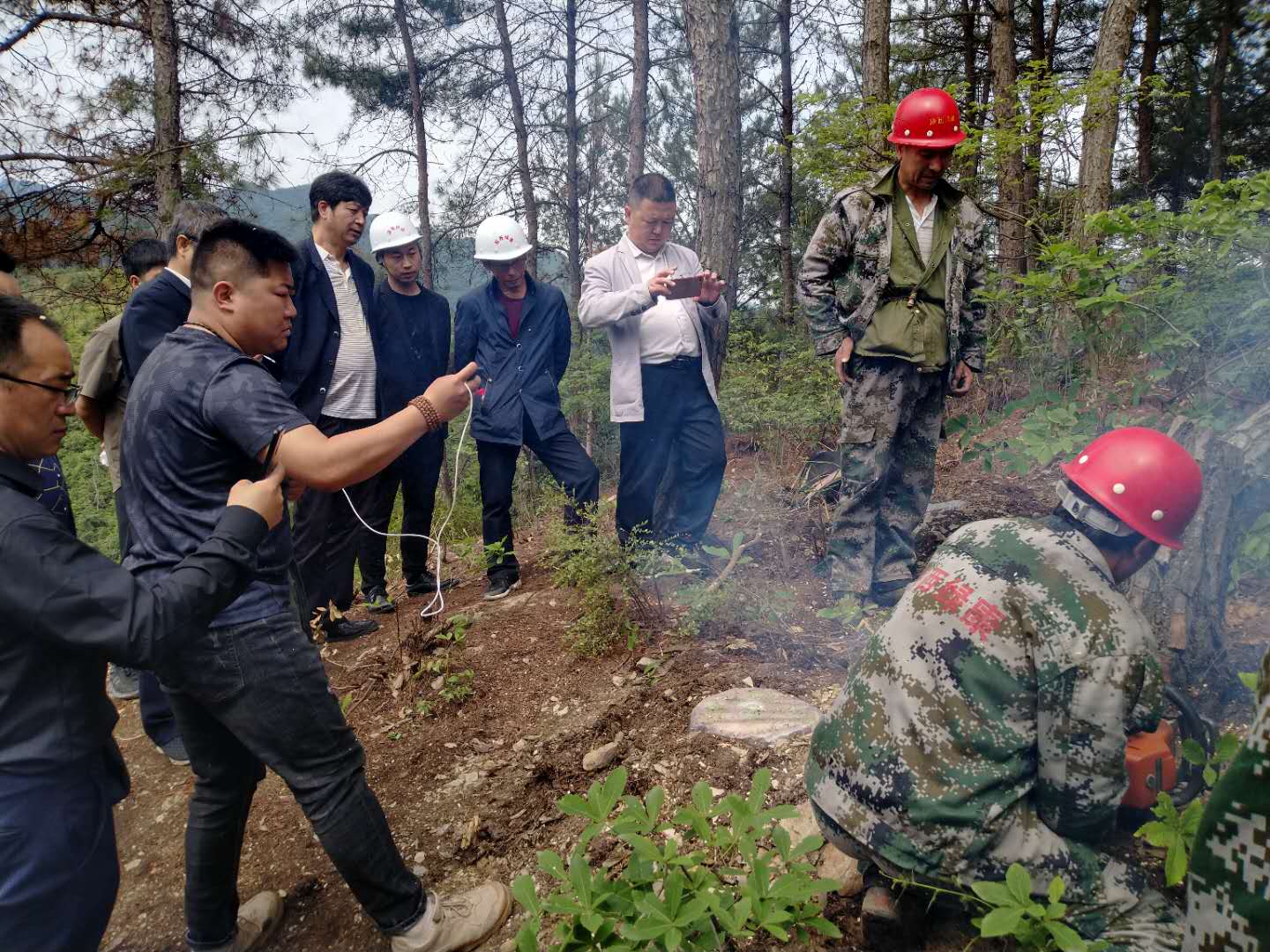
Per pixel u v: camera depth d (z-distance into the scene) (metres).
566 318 4.62
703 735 2.83
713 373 4.08
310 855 2.78
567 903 1.78
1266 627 2.77
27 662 1.59
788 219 16.17
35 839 1.61
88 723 1.71
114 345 3.40
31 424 1.65
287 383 3.97
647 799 1.98
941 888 1.77
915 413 3.48
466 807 2.86
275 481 1.83
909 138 3.12
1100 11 15.08
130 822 3.08
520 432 4.38
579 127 19.06
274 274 2.03
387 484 4.58
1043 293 3.36
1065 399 3.27
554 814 2.73
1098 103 5.89
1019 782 1.75
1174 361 3.39
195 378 1.91
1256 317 3.09
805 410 5.73
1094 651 1.63
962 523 4.07
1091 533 1.74
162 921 2.61
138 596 1.58
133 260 3.80
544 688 3.46
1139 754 1.93
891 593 3.56
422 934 2.22
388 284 4.50
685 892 1.86
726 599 3.50
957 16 12.90
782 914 1.75
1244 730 2.29
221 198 9.35
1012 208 7.31
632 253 3.93
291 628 2.04
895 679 1.81
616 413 3.92
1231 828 1.02
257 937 2.41
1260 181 2.99
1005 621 1.70
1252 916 0.99
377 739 3.35
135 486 2.00
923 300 3.32
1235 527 2.46
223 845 2.20
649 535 4.00
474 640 3.94
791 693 3.01
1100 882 1.73
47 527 1.55
